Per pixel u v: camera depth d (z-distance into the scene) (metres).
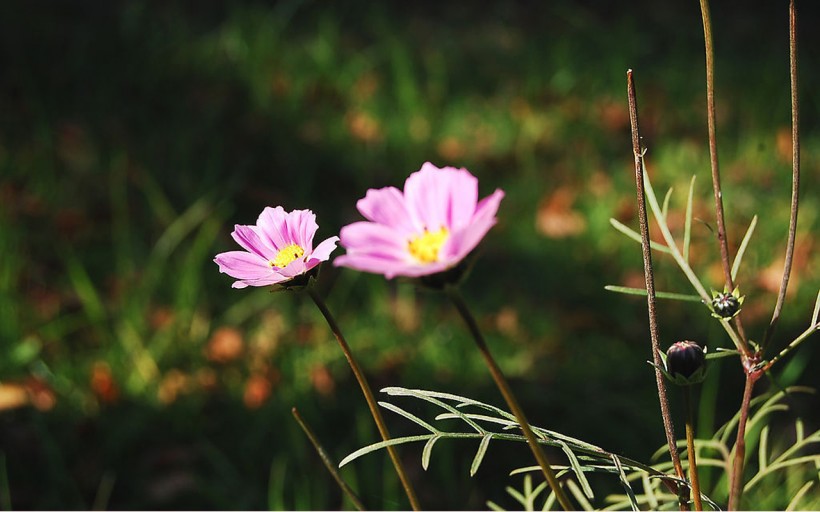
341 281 2.88
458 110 4.07
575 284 2.95
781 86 4.41
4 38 3.98
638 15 5.41
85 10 4.38
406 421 2.33
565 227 3.24
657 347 1.32
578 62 4.58
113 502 2.14
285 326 2.69
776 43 5.15
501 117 4.03
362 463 2.19
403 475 1.34
